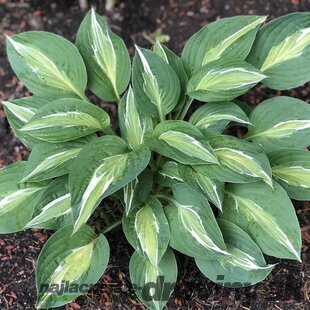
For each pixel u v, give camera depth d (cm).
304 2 131
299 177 107
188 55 112
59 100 106
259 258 103
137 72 105
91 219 114
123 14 131
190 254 102
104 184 99
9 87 126
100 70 111
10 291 113
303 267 113
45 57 110
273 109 110
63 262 104
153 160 112
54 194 104
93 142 103
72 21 131
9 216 107
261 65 111
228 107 107
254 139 110
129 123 106
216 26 111
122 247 114
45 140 104
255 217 105
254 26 110
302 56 110
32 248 115
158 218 104
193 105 123
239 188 107
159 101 107
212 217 103
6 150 122
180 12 131
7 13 131
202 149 101
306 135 108
